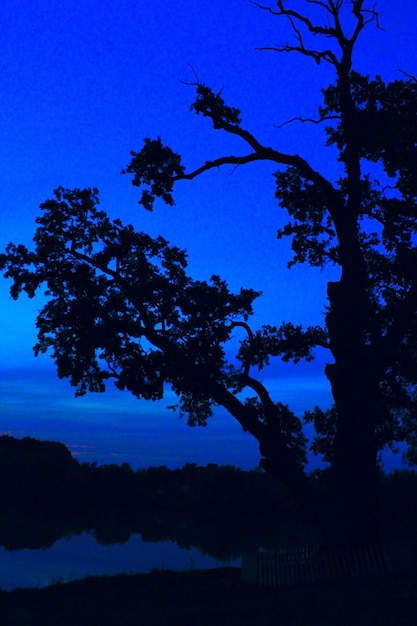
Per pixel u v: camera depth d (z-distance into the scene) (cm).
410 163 2500
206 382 2430
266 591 1873
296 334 2534
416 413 2588
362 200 2717
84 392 2583
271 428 2414
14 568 3516
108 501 7306
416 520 3731
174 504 6812
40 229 2552
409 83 2506
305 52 2519
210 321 2492
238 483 6738
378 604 1544
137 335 2525
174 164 2469
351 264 2447
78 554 4103
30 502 7356
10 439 9081
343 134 2642
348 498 2295
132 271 2594
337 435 2395
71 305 2492
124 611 1650
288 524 5631
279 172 2853
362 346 2356
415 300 2294
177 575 2250
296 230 2916
